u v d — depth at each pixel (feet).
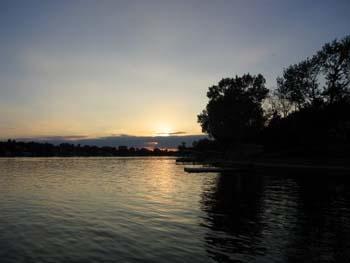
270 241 48.70
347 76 220.23
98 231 55.11
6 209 76.48
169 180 158.40
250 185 129.08
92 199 93.20
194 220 63.62
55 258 41.73
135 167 322.14
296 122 241.55
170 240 49.60
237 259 41.14
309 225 58.75
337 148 228.02
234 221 62.44
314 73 226.79
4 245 47.29
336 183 131.85
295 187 120.16
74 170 262.67
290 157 245.24
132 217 66.74
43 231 55.21
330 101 222.07
